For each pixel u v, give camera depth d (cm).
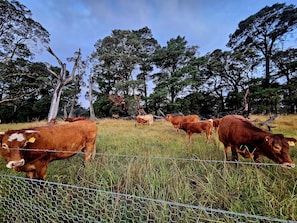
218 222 184
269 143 286
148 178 275
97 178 316
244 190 258
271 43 2416
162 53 2811
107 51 2900
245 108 1399
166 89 2512
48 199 249
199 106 2855
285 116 1348
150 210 212
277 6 2194
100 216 211
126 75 3084
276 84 2347
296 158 380
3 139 285
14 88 2703
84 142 434
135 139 725
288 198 220
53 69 2923
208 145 574
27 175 329
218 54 2689
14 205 254
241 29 2525
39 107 2791
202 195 244
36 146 318
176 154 475
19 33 2019
